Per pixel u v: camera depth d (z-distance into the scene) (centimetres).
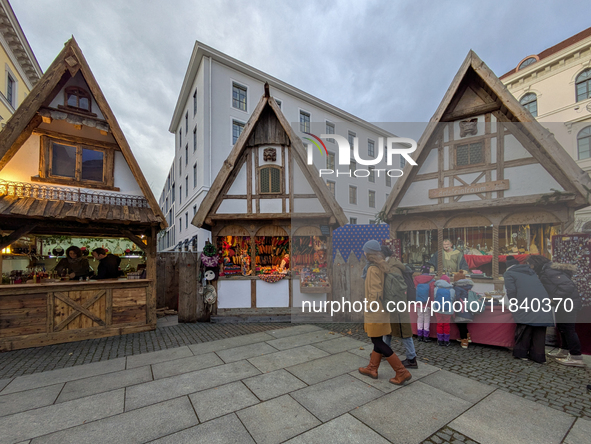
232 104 1808
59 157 586
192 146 1903
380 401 288
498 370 368
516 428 242
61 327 520
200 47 1655
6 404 290
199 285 682
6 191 513
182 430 243
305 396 300
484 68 486
